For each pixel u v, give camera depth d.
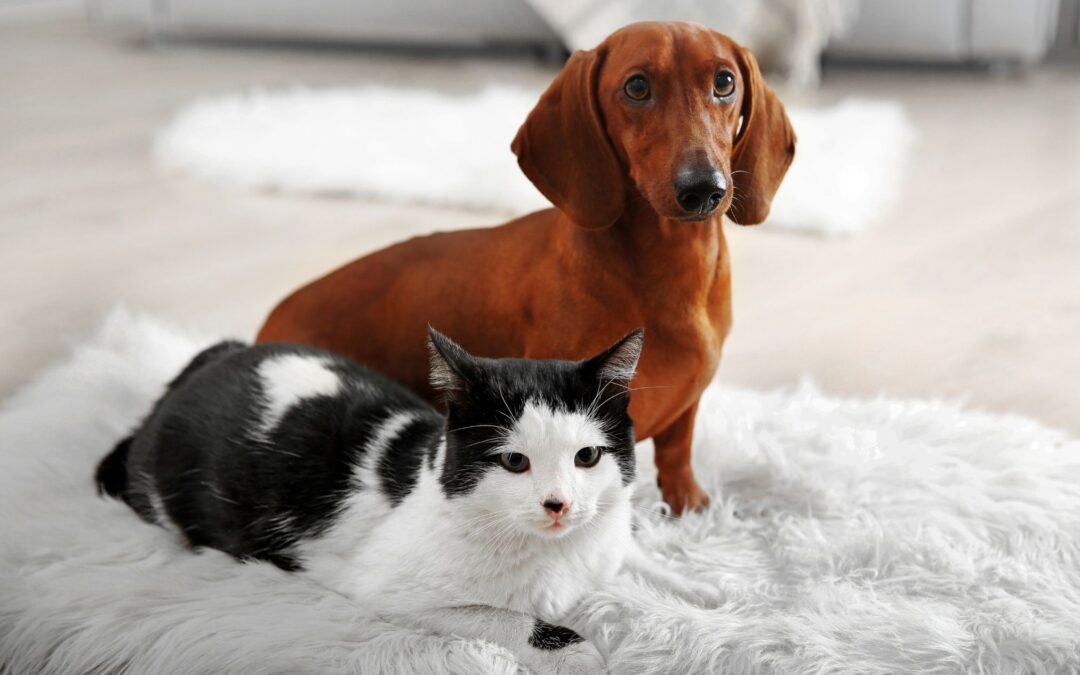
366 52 4.92
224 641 1.30
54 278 2.64
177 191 3.26
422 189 3.17
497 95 3.96
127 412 1.88
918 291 2.57
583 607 1.37
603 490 1.31
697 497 1.65
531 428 1.25
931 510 1.60
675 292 1.48
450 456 1.29
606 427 1.29
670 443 1.63
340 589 1.39
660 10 4.04
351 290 1.71
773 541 1.55
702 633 1.31
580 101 1.45
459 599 1.31
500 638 1.29
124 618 1.35
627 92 1.38
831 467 1.70
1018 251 2.79
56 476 1.66
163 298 2.54
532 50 4.92
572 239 1.50
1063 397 2.08
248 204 3.17
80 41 5.20
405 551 1.32
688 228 1.46
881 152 3.42
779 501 1.65
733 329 2.40
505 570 1.30
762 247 2.85
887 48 4.35
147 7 4.89
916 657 1.28
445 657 1.26
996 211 3.07
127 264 2.73
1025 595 1.40
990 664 1.27
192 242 2.88
